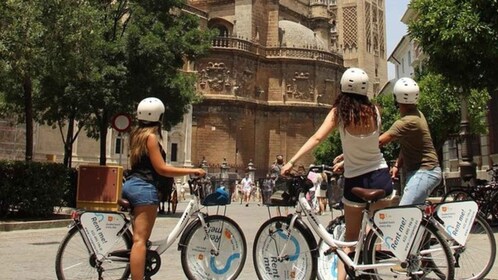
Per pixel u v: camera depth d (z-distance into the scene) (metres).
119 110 21.66
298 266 6.09
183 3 23.86
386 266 5.69
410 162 6.71
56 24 15.77
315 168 6.37
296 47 57.66
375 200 5.69
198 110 51.28
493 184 15.54
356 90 5.91
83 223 6.05
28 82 17.08
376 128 5.90
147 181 5.91
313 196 18.02
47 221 15.20
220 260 6.37
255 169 53.94
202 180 6.61
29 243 11.83
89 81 20.16
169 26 23.61
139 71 21.94
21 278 7.49
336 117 5.93
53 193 16.31
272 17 57.91
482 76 15.10
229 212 25.44
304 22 68.31
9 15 14.91
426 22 14.95
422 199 6.50
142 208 5.82
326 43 68.50
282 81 56.34
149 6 23.00
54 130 33.06
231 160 51.38
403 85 6.66
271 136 55.81
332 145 53.25
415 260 5.57
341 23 91.44
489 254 6.75
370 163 5.95
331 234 6.60
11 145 30.58
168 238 6.18
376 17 94.69
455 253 6.06
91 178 16.86
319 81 57.09
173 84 22.70
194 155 50.50
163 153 6.16
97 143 36.03
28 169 15.54
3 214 15.62
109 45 21.39
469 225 5.95
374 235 5.77
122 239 6.13
